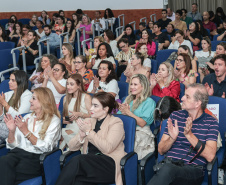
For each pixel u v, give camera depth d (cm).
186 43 625
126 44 577
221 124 281
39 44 623
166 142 258
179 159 254
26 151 284
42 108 288
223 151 283
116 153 270
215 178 246
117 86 393
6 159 271
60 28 812
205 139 250
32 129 289
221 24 820
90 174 256
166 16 878
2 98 339
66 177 251
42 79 440
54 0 1004
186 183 242
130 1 1041
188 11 1013
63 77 414
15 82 346
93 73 462
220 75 350
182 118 264
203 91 250
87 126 270
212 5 985
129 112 303
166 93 357
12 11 984
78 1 1013
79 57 452
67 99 340
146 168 258
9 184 266
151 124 312
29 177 275
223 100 281
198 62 506
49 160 269
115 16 1042
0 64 572
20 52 640
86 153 283
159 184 233
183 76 407
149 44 636
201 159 252
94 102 275
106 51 521
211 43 554
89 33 783
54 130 285
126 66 547
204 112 257
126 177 253
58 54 703
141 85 308
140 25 809
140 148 297
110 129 270
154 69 508
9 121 284
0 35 753
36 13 998
